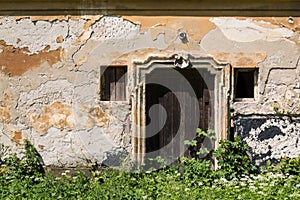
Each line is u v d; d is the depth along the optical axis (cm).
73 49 855
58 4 849
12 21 855
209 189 775
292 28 850
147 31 848
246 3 844
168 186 787
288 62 853
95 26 852
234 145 843
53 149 862
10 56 859
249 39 849
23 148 863
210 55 848
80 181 812
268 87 857
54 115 861
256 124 858
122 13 849
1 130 863
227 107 852
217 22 848
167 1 841
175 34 847
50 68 858
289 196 733
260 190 764
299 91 857
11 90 862
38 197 753
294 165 845
